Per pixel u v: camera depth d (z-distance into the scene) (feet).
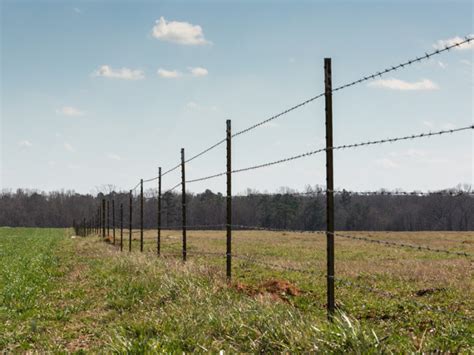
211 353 23.12
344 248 115.96
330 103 26.71
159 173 71.31
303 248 114.32
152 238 163.53
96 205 594.24
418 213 456.86
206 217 484.74
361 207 468.75
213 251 101.96
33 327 32.99
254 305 29.45
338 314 26.04
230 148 44.29
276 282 44.32
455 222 441.68
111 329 29.25
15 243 152.66
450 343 22.90
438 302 38.11
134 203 478.59
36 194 638.94
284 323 24.73
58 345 28.45
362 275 56.59
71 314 37.50
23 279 57.93
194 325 27.12
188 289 37.22
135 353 23.45
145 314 32.60
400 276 55.11
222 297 34.78
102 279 52.44
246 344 23.97
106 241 143.74
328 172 26.71
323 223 447.01
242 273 59.62
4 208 613.52
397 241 153.89
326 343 21.06
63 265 76.43
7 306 41.78
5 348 28.96
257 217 467.52
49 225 609.01
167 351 23.32
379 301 38.09
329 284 26.63
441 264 69.92
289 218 439.63
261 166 34.55
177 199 494.59
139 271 52.03
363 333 21.09
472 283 47.50
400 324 30.30
